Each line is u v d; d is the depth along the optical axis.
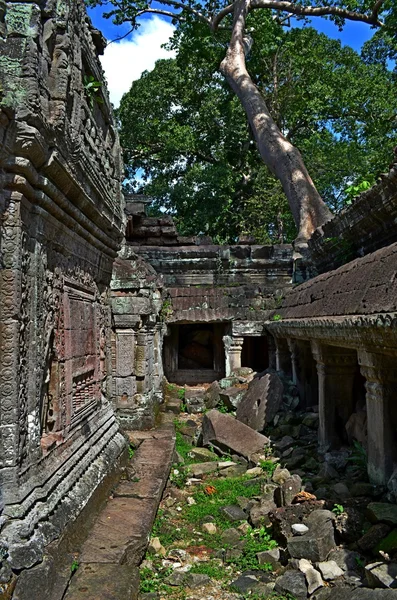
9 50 3.18
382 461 4.59
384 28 16.23
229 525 4.82
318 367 6.62
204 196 22.45
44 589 2.94
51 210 3.81
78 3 4.32
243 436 7.20
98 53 5.55
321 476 5.43
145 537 3.99
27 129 3.12
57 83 3.70
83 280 5.25
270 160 15.65
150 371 8.94
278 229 23.53
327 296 6.75
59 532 3.46
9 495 3.10
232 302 12.79
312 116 21.78
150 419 8.27
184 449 7.70
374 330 4.00
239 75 17.59
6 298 3.18
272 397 8.45
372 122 18.45
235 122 23.27
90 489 4.40
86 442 4.99
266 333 12.30
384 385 4.61
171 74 23.75
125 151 24.38
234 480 6.04
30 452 3.42
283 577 3.56
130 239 15.13
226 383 10.84
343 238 8.48
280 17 21.27
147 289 8.37
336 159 22.39
